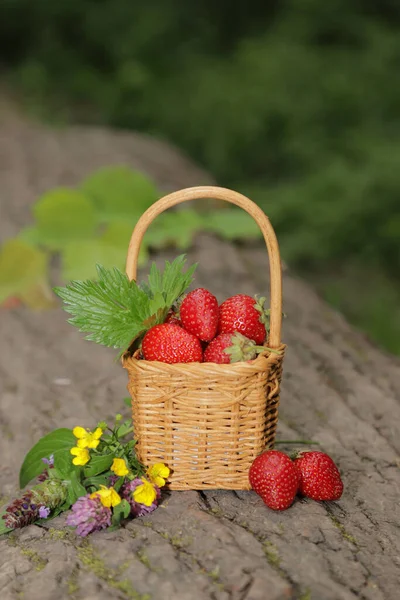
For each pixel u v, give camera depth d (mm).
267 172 8562
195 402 2240
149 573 1999
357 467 2646
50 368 3516
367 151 7371
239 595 1912
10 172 6355
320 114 8180
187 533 2154
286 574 2002
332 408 3074
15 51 12211
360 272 6723
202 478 2320
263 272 4625
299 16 9383
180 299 2420
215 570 2004
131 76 9625
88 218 4746
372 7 9477
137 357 2338
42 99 10453
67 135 7617
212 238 4941
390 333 5547
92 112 10219
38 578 2018
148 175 6301
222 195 2268
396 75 8367
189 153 8906
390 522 2314
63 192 4734
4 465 2744
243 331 2316
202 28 10680
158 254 4641
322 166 7762
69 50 11164
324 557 2088
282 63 8594
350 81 8281
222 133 8477
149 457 2320
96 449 2318
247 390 2234
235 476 2316
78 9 11102
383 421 3004
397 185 6762
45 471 2396
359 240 6805
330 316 4148
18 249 4363
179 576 1984
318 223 6820
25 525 2248
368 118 8109
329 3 9234
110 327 2268
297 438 2834
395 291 6363
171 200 2295
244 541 2115
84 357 3625
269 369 2246
